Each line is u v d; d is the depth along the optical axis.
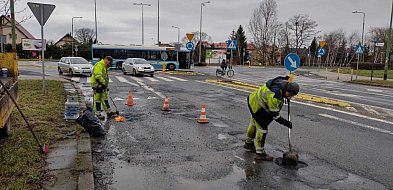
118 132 7.76
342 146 6.93
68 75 25.58
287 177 5.19
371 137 7.72
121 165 5.59
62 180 4.59
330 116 10.32
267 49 71.19
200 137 7.44
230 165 5.68
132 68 27.06
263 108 5.92
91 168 5.09
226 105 12.08
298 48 74.00
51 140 6.45
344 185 4.93
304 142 7.18
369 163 5.90
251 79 26.77
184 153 6.27
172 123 8.84
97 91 9.25
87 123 7.21
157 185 4.80
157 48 36.28
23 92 12.73
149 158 5.96
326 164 5.81
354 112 11.16
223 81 22.34
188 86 18.98
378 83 25.67
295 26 71.69
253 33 72.31
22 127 7.18
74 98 8.15
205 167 5.55
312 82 26.81
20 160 5.17
